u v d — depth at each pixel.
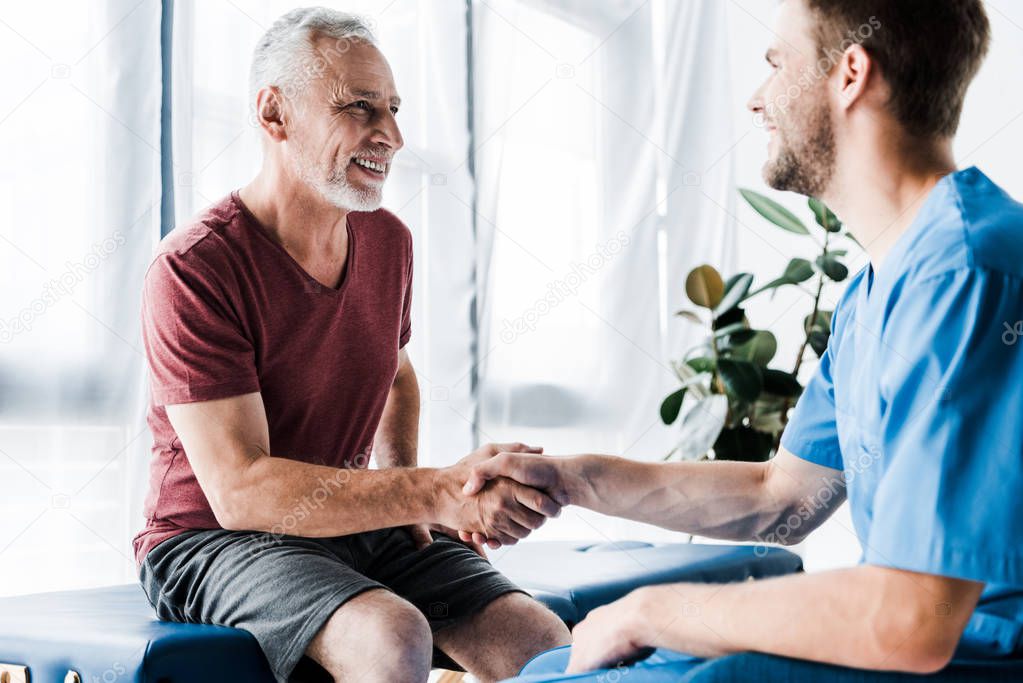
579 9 3.82
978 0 0.93
